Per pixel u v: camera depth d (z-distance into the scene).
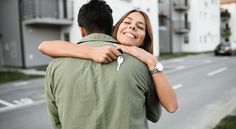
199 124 6.25
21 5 22.17
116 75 1.46
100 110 1.46
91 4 1.68
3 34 23.83
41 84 13.77
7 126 6.72
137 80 1.48
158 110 1.69
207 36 38.06
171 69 18.28
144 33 1.74
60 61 1.56
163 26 35.72
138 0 25.34
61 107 1.54
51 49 1.57
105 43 1.60
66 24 23.52
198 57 28.75
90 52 1.50
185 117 6.81
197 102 8.45
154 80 1.55
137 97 1.48
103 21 1.65
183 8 37.41
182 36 39.56
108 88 1.45
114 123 1.45
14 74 17.89
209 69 17.66
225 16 26.42
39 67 22.58
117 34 1.74
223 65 19.84
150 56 1.55
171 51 37.47
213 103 8.28
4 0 23.36
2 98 10.52
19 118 7.38
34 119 7.19
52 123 1.71
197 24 38.22
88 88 1.47
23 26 22.22
